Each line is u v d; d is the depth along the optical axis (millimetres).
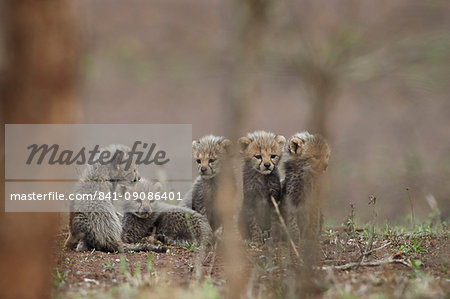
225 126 9844
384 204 20109
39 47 6930
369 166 22938
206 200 13133
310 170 12266
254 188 12523
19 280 7203
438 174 21094
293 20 21594
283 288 8820
